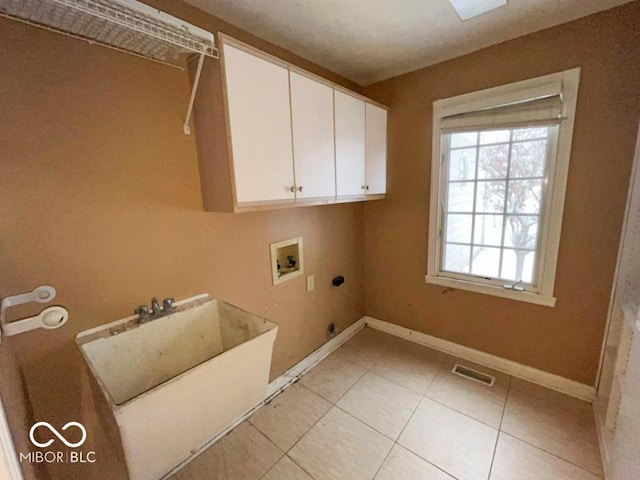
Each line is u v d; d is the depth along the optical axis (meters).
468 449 1.45
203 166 1.37
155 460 0.95
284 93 1.38
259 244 1.76
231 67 1.15
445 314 2.29
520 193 1.83
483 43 1.74
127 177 1.18
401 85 2.19
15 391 0.75
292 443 1.51
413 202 2.29
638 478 0.96
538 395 1.81
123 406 0.76
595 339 1.68
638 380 1.03
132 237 1.22
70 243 1.05
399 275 2.50
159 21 0.92
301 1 1.31
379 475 1.33
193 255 1.43
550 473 1.31
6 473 0.49
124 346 1.15
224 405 1.08
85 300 1.11
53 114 0.98
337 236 2.37
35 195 0.97
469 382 1.95
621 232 1.52
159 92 1.24
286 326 2.00
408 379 2.00
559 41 1.55
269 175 1.35
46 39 0.95
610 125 1.48
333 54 1.86
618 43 1.41
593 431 1.53
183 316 1.34
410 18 1.47
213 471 1.37
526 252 1.87
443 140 2.07
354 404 1.78
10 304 0.88
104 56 1.08
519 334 1.96
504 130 1.83
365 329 2.76
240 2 1.31
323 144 1.65
